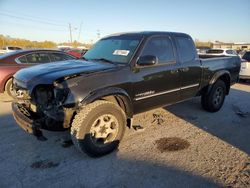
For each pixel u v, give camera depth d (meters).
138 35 4.36
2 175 3.16
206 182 3.06
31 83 3.45
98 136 3.56
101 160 3.56
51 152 3.77
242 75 11.13
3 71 7.07
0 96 7.42
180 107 6.28
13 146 3.95
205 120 5.36
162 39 4.49
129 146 4.00
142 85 4.04
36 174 3.20
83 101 3.28
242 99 7.63
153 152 3.81
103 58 4.29
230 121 5.34
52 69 3.65
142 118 5.37
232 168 3.38
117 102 3.91
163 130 4.72
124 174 3.22
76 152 3.77
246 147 4.04
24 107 3.63
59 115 3.26
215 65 5.64
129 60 3.94
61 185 2.98
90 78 3.40
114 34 4.96
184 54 4.88
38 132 3.43
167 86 4.52
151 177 3.15
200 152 3.83
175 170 3.31
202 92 5.62
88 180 3.08
